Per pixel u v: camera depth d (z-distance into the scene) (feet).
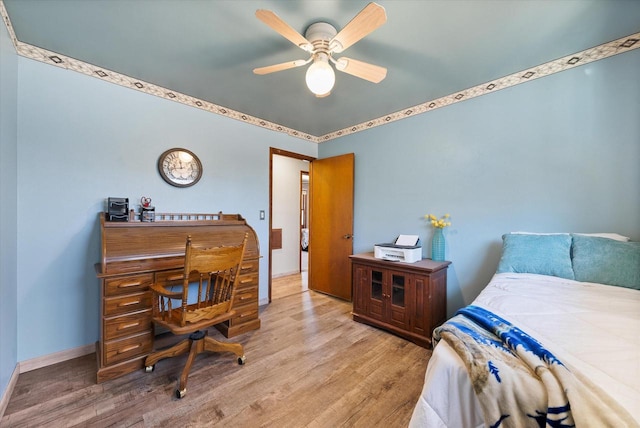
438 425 2.58
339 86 7.80
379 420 4.71
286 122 11.10
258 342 7.59
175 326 5.62
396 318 8.04
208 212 9.23
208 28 5.39
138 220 7.48
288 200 16.65
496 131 7.55
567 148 6.47
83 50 6.23
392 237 10.10
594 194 6.14
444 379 2.66
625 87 5.76
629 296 4.34
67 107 6.61
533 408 2.21
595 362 2.46
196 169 8.82
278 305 10.82
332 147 12.50
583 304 4.00
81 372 6.03
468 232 8.13
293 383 5.72
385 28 5.31
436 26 5.26
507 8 4.80
